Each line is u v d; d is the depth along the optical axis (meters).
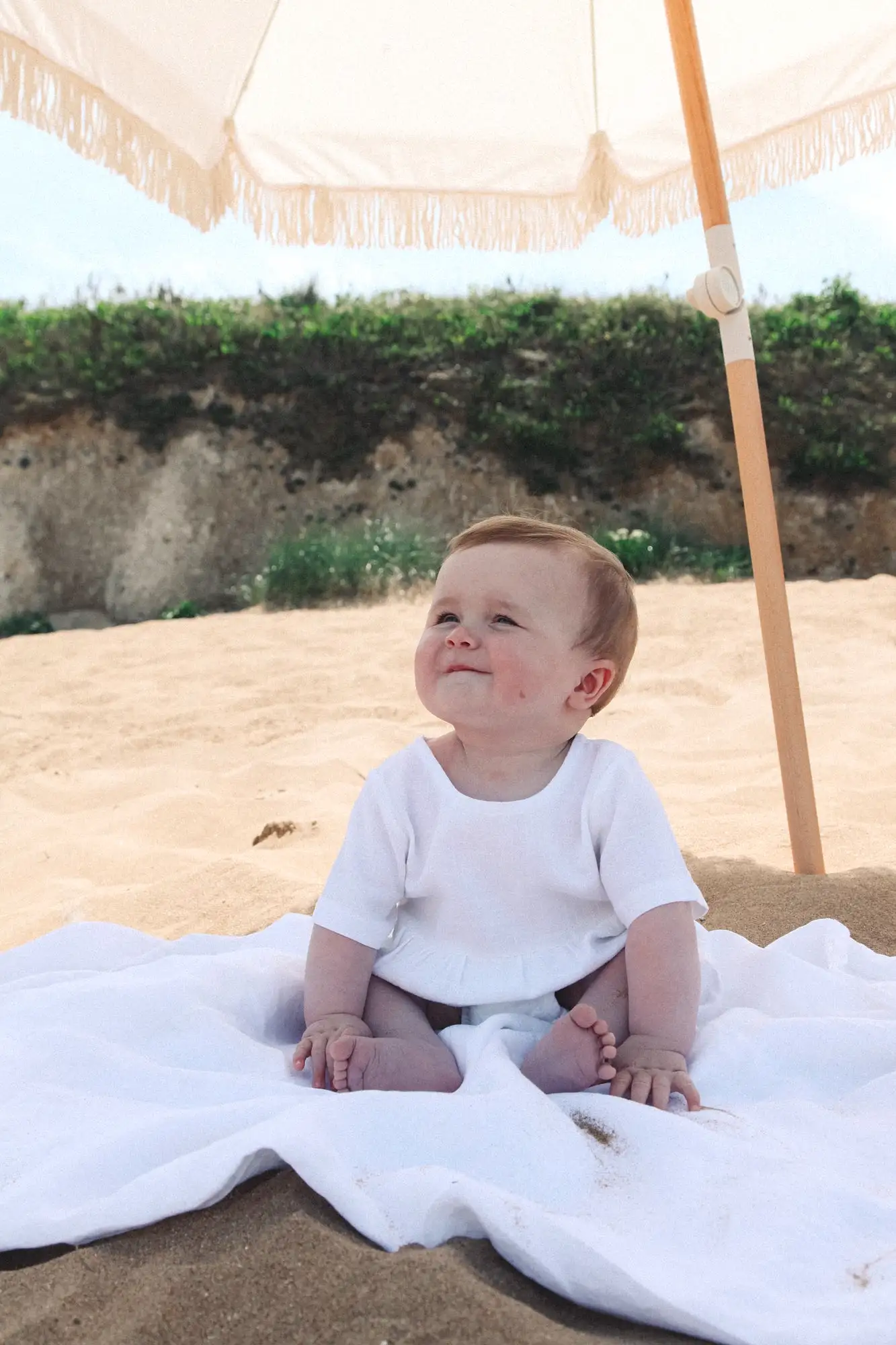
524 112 3.30
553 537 1.58
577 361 13.11
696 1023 1.52
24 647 8.13
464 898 1.54
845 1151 1.27
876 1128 1.31
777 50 3.04
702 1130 1.25
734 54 3.11
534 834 1.52
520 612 1.52
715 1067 1.47
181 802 3.57
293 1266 1.06
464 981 1.54
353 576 10.48
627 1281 1.01
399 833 1.56
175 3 2.71
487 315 13.24
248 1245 1.11
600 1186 1.20
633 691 5.09
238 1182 1.21
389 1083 1.41
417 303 13.39
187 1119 1.25
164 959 1.75
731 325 2.37
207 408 13.08
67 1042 1.43
